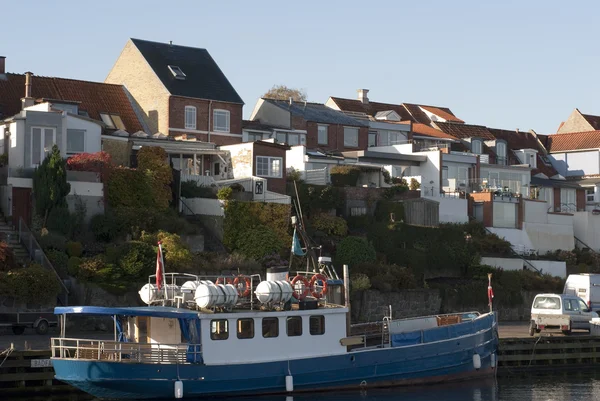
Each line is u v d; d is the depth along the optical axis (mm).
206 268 54531
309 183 72938
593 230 89125
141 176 59875
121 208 57594
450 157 89688
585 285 61312
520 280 69062
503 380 47344
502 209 81438
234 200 61094
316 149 88688
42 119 60125
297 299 40219
